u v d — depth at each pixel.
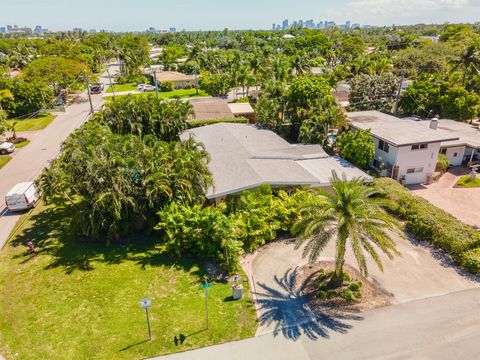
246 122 51.34
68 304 19.83
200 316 18.83
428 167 35.50
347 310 19.16
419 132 36.78
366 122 41.69
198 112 53.94
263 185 27.12
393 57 85.44
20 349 17.03
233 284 21.08
